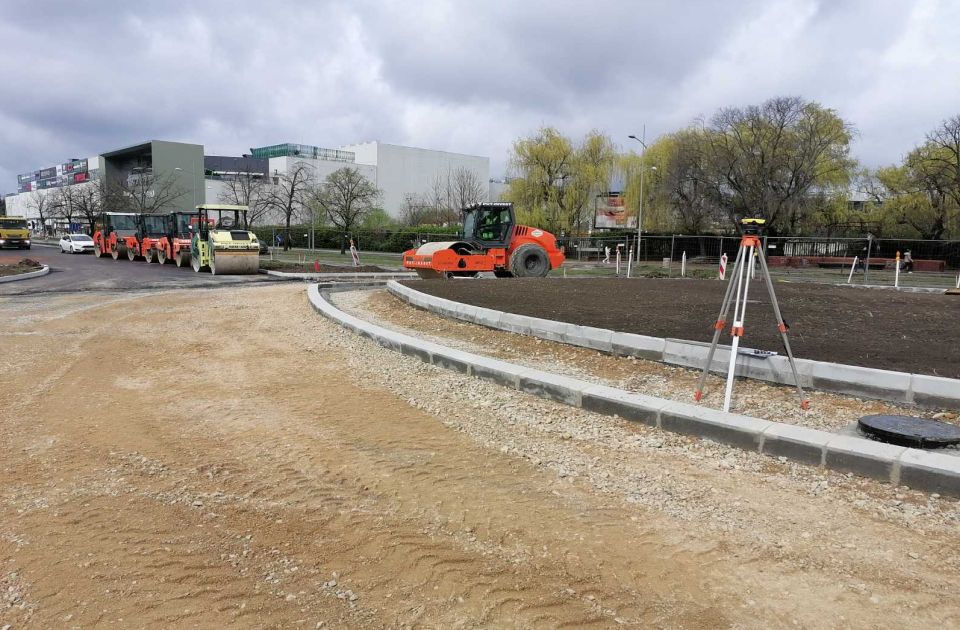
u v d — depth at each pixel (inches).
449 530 150.8
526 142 1873.8
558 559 138.2
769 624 115.9
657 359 300.7
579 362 315.3
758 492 175.5
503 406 256.8
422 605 120.0
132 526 148.3
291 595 121.9
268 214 2891.2
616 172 1968.5
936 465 171.3
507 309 423.5
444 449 208.1
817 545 145.8
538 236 826.2
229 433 219.9
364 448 207.2
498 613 117.8
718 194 1633.9
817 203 1615.4
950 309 419.8
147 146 3208.7
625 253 1595.7
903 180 1705.2
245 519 153.9
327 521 154.1
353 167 3171.8
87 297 631.2
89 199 2691.9
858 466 183.3
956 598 124.2
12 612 113.8
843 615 118.7
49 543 139.1
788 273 1190.9
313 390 280.2
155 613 114.8
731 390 234.8
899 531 152.3
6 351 348.2
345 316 447.2
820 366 247.6
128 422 229.9
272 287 755.4
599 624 115.0
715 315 393.4
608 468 193.3
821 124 1544.0
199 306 551.5
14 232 1872.5
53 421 228.8
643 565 136.2
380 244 2116.1
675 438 218.5
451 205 2945.4
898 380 229.3
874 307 430.3
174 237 1196.5
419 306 486.6
